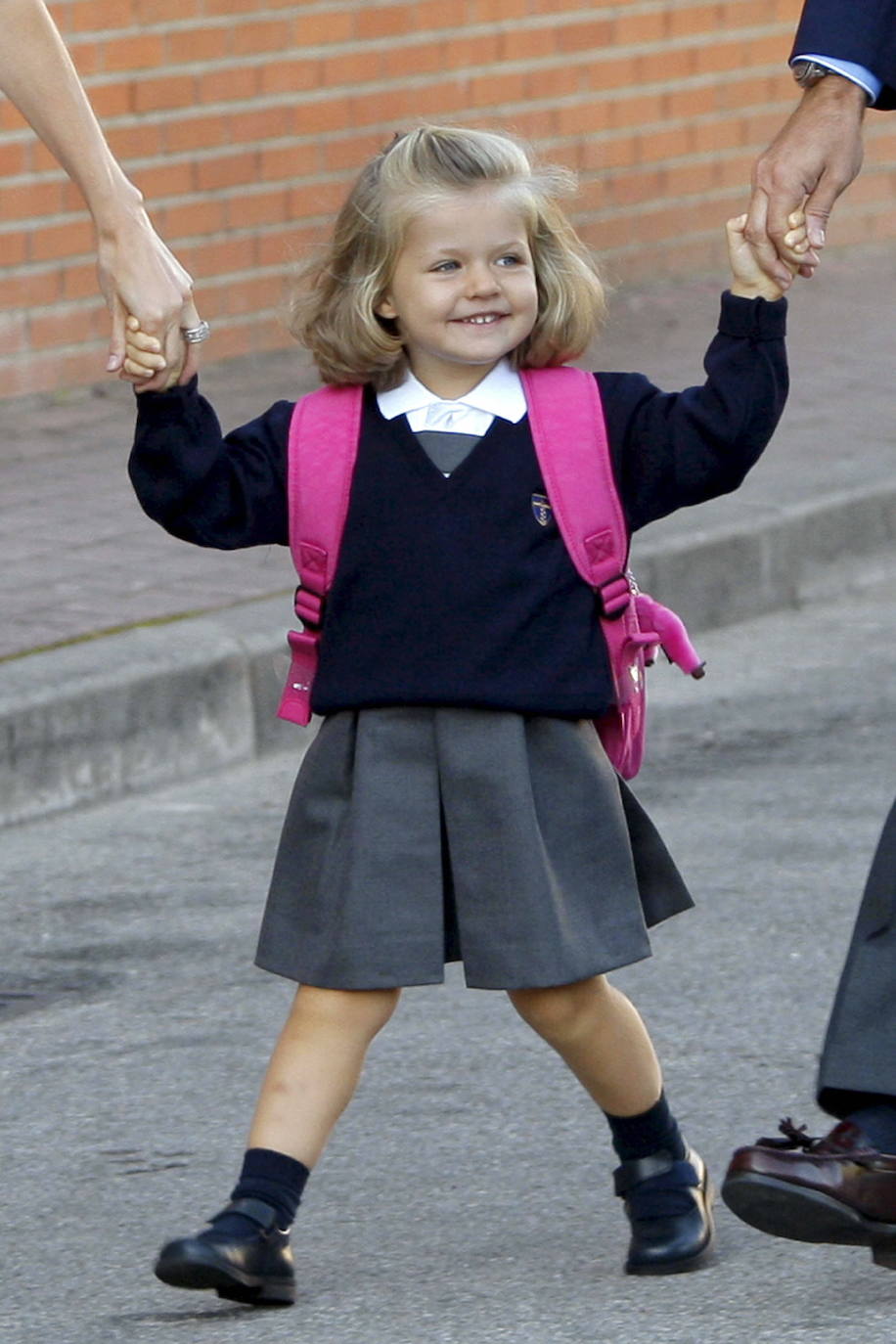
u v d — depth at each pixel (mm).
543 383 13930
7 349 37094
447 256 13602
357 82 41344
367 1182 16047
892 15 14133
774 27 48281
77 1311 14312
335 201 41219
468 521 13648
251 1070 18281
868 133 50469
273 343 40750
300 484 13836
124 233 13898
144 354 13641
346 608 13773
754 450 13812
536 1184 15992
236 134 39719
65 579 28203
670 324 43219
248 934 21250
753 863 22719
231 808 24688
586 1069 14320
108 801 24766
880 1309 13836
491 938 13625
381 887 13656
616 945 13812
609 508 13805
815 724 27359
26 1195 16094
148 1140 17016
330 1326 13852
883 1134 13820
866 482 33344
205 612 26953
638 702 14102
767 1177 13398
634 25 45719
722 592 31094
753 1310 13898
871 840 23344
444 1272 14633
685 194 47156
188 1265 13578
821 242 13812
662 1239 14438
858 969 14000
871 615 31891
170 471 13727
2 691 24094
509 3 43531
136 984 20125
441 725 13703
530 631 13664
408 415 13852
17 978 20281
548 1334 13641
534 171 13930
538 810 13742
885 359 40594
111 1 37719
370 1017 13922
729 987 19656
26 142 36844
